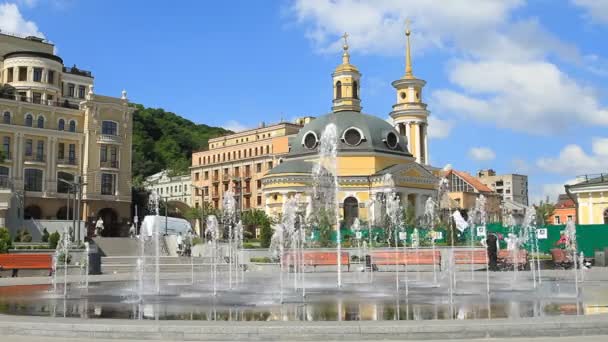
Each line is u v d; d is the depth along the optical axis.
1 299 20.72
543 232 46.09
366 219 65.44
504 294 21.52
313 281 29.98
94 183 80.81
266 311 16.53
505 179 178.62
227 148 124.94
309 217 57.31
